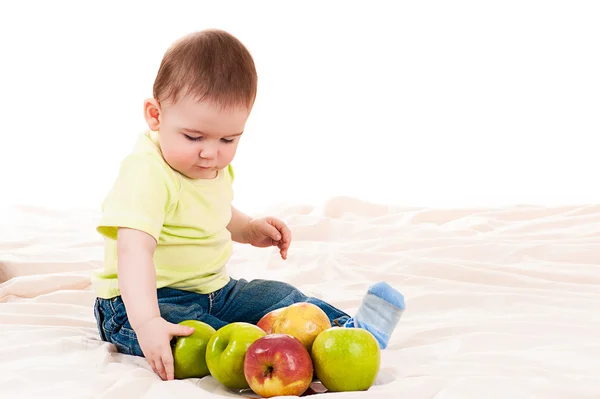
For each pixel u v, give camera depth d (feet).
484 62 19.70
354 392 4.83
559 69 19.49
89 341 6.30
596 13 19.33
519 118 19.63
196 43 5.86
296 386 4.96
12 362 5.71
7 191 16.83
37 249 9.92
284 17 20.04
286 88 20.04
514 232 10.13
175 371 5.55
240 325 5.42
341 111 19.97
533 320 6.72
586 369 5.47
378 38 19.93
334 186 17.34
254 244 7.47
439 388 5.07
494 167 18.04
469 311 7.21
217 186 6.50
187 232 6.35
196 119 5.76
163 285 6.33
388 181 17.54
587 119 19.45
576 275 8.05
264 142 19.93
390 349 6.15
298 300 6.73
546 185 16.75
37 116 19.63
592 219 10.36
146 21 19.83
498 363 5.69
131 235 5.80
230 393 5.32
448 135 19.63
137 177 5.97
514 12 19.60
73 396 4.97
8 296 7.76
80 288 8.07
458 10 19.74
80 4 19.74
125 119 19.81
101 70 19.75
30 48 19.62
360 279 8.38
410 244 9.54
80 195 16.72
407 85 19.89
